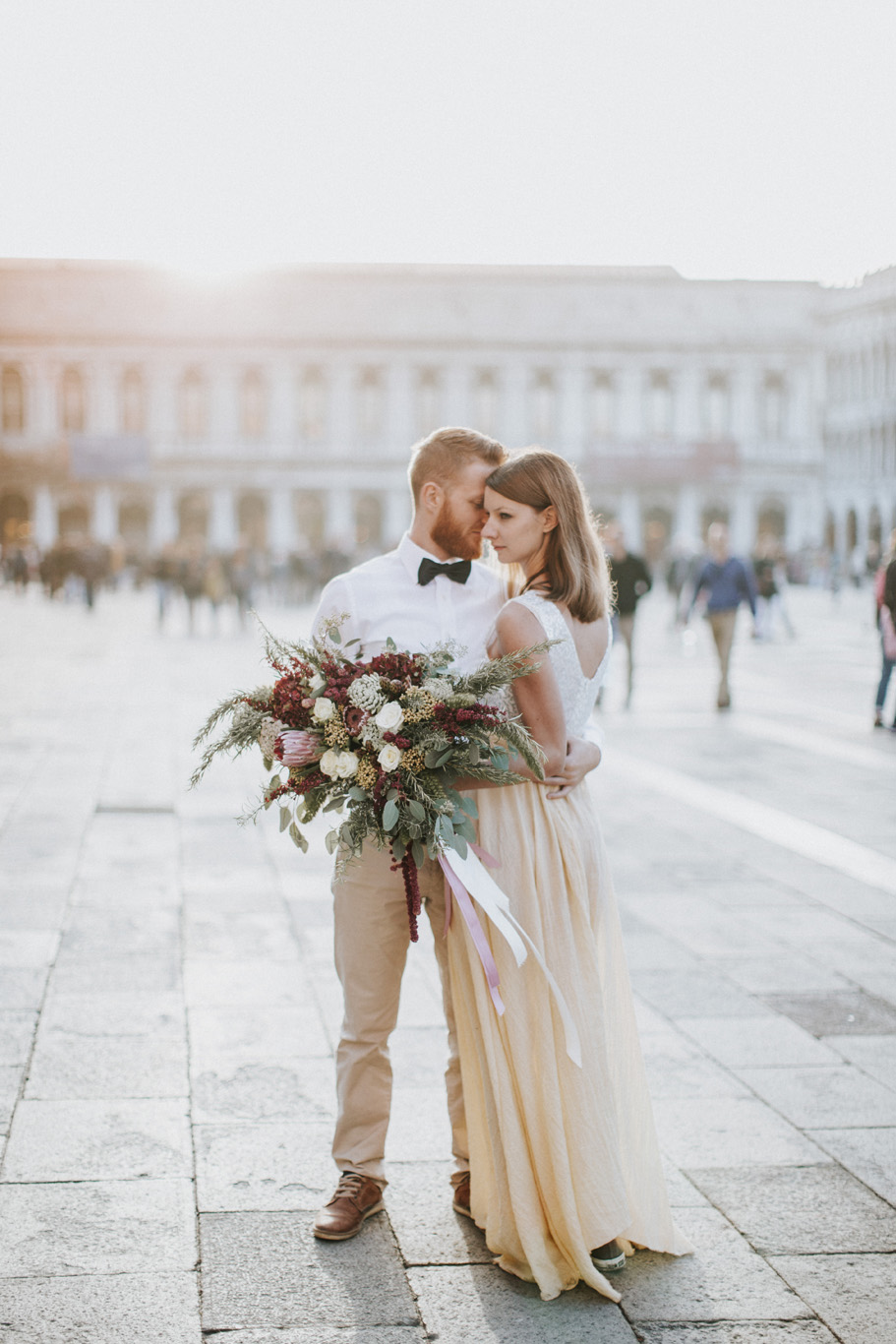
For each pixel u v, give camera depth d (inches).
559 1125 114.4
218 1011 180.5
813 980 198.5
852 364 2603.3
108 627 1070.4
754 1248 122.3
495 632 123.0
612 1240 115.6
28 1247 119.3
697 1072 163.0
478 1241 122.8
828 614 1301.7
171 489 2571.4
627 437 2623.0
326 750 114.6
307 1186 132.2
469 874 114.3
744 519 2640.3
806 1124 148.6
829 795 354.9
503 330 2603.3
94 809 323.9
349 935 125.2
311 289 2578.7
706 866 272.7
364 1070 126.0
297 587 1542.8
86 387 2561.5
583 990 116.6
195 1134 142.9
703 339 2610.7
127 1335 105.7
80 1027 173.3
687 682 659.4
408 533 127.5
